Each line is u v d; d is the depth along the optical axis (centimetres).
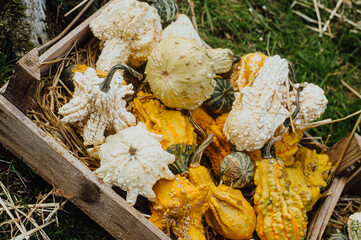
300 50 135
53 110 94
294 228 93
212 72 93
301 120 99
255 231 97
